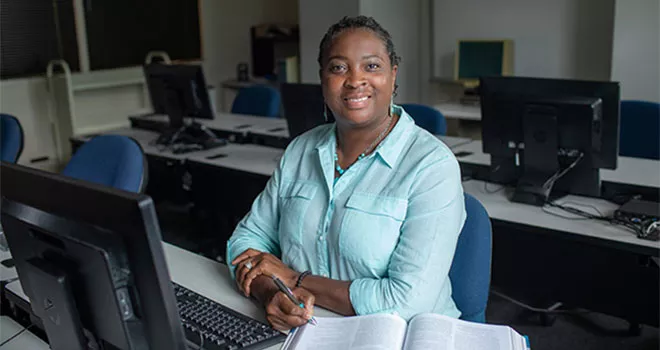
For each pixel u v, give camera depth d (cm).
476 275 153
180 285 151
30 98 521
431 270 128
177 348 90
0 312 151
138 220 83
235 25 683
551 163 227
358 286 132
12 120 330
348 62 135
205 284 155
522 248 231
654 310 203
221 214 349
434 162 133
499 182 257
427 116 331
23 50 526
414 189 132
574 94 215
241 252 155
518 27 491
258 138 363
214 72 676
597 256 212
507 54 479
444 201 130
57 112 532
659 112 295
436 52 549
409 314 128
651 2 406
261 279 142
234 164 313
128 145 230
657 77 414
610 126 210
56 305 98
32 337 138
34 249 102
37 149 532
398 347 116
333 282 136
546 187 228
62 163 543
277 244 164
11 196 106
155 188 355
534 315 273
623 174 246
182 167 335
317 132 158
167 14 621
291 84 293
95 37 571
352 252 136
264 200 162
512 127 232
